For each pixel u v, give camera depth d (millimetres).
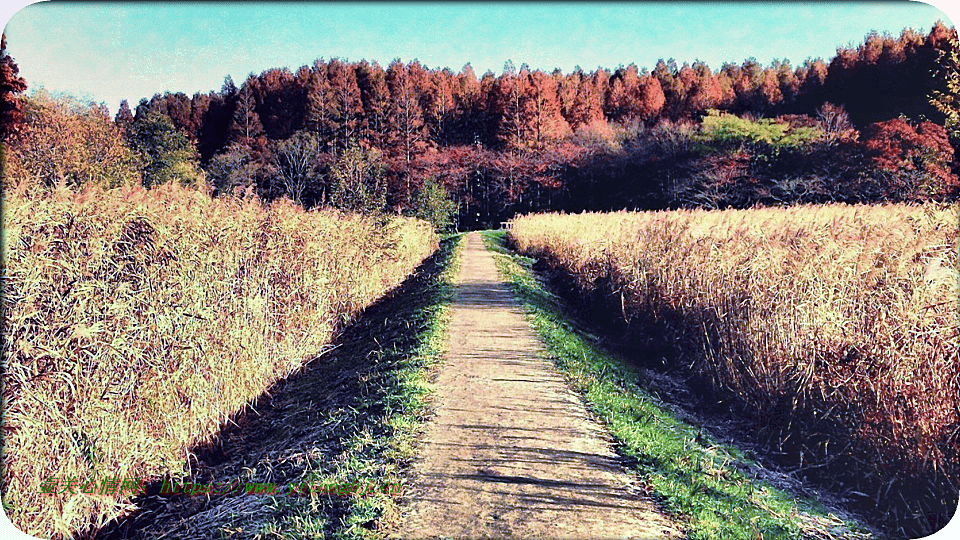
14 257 4824
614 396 7355
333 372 9594
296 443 6531
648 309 11344
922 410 5742
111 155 18578
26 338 4801
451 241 36938
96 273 5633
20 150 15344
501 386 7344
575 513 4363
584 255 15477
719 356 8586
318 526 4277
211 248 7672
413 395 6910
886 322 6316
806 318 7121
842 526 5227
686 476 5211
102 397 5375
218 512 5109
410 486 4762
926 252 6809
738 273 9156
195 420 6625
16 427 4637
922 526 5387
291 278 10219
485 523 4207
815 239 8750
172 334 6520
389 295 16656
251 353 8297
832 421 6625
